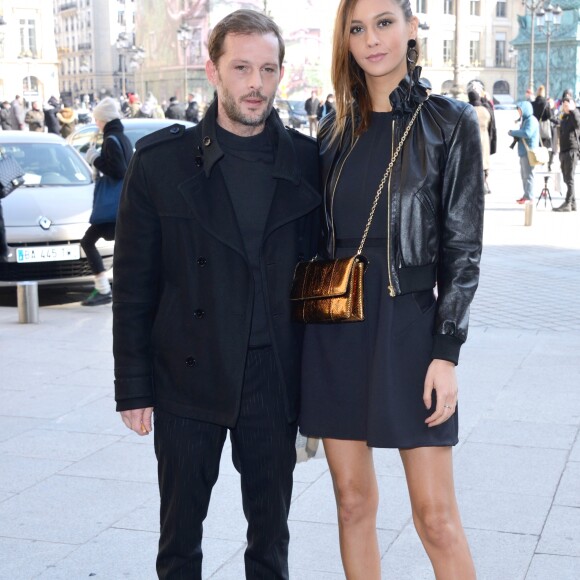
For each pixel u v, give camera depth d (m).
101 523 4.02
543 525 3.93
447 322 2.61
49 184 9.79
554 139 26.28
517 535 3.84
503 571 3.53
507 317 8.12
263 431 2.77
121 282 2.78
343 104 2.79
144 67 77.12
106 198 8.41
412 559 3.63
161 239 2.78
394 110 2.69
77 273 8.98
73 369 6.63
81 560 3.67
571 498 4.20
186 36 62.41
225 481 4.51
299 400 2.82
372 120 2.77
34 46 85.56
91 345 7.35
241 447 2.80
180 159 2.73
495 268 10.63
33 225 8.80
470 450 4.83
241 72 2.64
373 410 2.63
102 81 111.06
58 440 5.12
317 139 2.91
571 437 5.02
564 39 60.09
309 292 2.69
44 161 10.09
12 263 8.69
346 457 2.80
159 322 2.79
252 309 2.71
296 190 2.75
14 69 84.69
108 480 4.52
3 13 83.56
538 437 5.02
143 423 2.80
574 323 7.88
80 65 115.19
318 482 4.47
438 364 2.61
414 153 2.66
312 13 67.19
